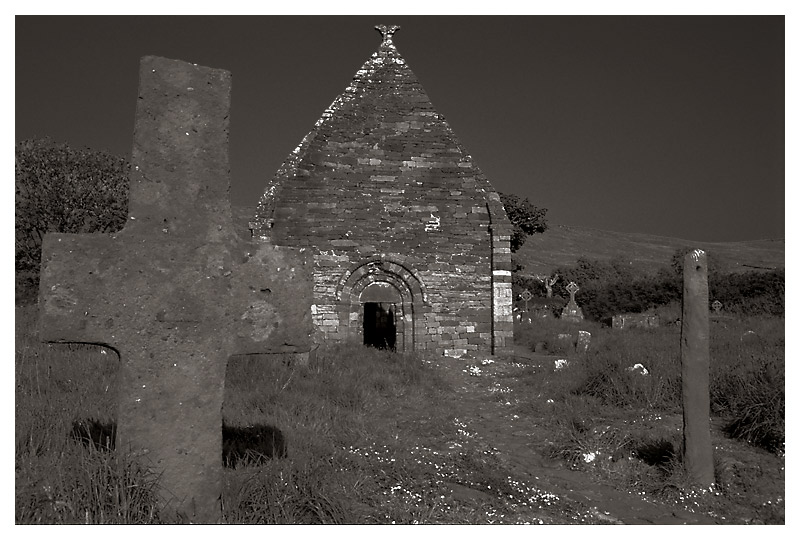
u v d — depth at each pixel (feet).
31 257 78.43
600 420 33.81
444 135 70.13
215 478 17.30
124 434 16.63
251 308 17.83
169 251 17.31
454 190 68.44
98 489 16.05
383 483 22.68
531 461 28.25
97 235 16.83
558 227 492.13
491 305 66.69
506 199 137.49
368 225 66.03
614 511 22.30
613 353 47.70
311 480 19.45
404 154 68.69
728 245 442.50
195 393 17.25
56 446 19.10
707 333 24.44
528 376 52.60
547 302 155.94
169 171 17.57
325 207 65.67
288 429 26.16
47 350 34.76
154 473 16.58
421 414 35.78
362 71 71.77
